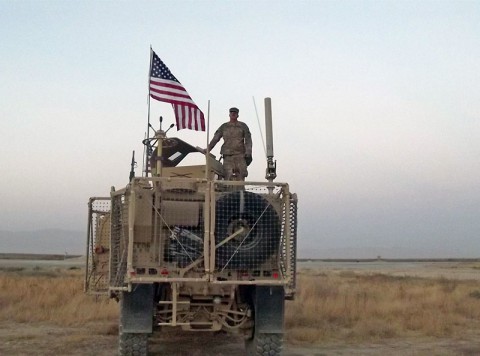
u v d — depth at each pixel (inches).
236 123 418.3
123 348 321.1
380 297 750.5
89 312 567.5
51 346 413.7
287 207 323.6
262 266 323.6
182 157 447.8
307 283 1002.7
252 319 339.0
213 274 311.6
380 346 439.5
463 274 1894.7
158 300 336.2
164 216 321.4
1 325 517.0
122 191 335.6
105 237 405.7
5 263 2773.1
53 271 1700.3
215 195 318.3
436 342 459.8
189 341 446.9
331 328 521.7
